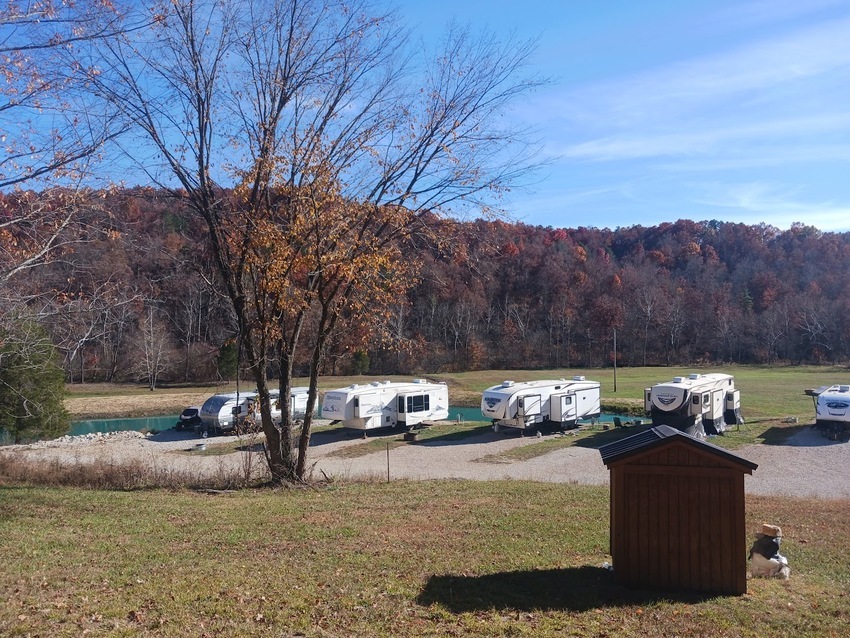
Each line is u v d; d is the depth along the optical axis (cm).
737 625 602
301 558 829
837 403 2527
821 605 669
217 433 3114
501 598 671
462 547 900
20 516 1101
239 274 1496
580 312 8106
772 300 8600
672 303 8338
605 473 2020
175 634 555
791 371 6519
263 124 1462
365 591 685
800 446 2394
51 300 1047
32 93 840
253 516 1120
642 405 3747
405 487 1539
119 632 554
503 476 1984
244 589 685
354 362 6066
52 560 802
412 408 3098
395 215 1480
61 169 892
